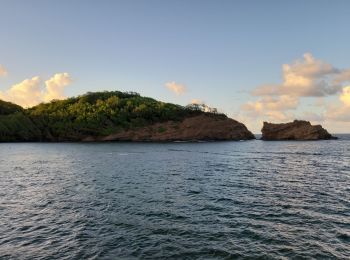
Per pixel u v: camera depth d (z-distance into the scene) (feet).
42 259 41.09
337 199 75.05
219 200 74.33
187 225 54.75
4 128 466.70
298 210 64.80
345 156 207.92
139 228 53.11
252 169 138.00
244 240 47.50
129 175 118.01
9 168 142.51
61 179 108.06
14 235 49.96
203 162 171.12
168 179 107.86
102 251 43.47
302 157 202.28
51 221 57.21
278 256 41.75
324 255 42.01
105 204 70.13
